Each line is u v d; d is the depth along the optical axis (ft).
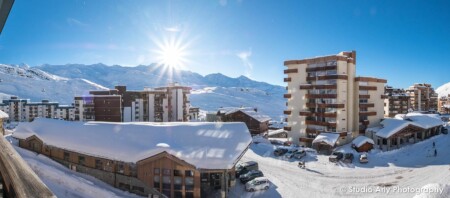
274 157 173.47
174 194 103.45
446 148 170.71
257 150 190.90
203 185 114.21
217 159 103.19
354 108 214.48
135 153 110.73
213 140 119.03
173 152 103.14
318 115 207.62
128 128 135.23
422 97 444.55
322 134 196.75
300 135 217.56
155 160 105.60
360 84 212.43
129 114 282.15
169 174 104.17
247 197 109.60
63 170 124.98
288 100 225.35
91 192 105.70
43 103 390.83
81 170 125.18
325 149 191.52
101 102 266.36
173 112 316.19
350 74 208.44
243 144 117.60
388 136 185.37
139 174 108.68
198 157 104.01
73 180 110.93
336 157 159.33
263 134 275.80
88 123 148.05
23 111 379.76
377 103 224.12
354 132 212.64
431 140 192.34
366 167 147.95
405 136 203.21
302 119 216.54
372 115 218.79
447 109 458.91
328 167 150.00
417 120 215.31
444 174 125.70
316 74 212.02
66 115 396.37
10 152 7.04
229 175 118.62
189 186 102.32
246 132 128.98
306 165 154.40
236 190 115.96
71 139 132.77
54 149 135.23
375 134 199.72
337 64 200.64
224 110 306.55
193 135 123.95
